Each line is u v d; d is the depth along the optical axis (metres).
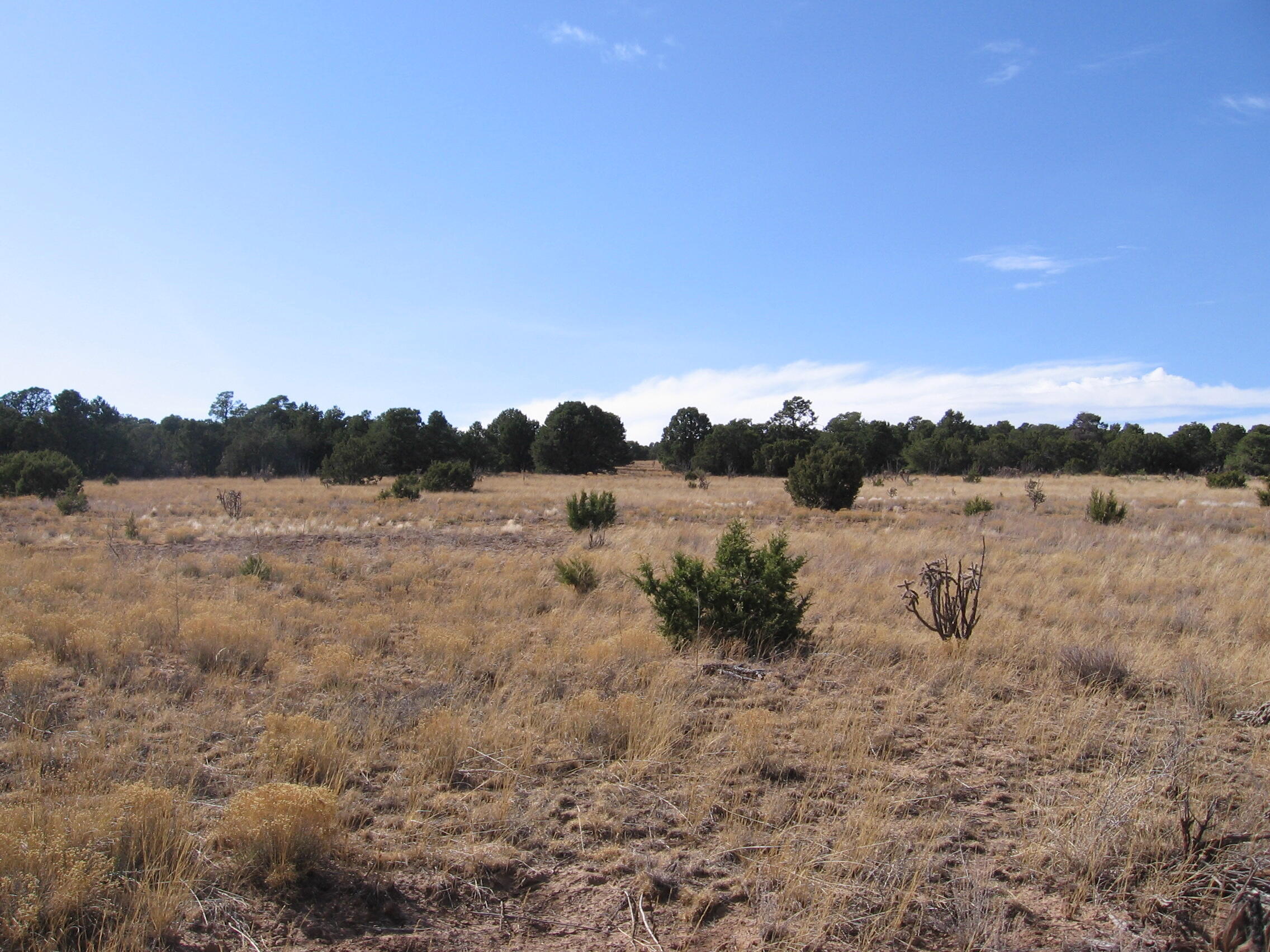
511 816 4.17
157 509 29.89
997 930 3.12
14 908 2.93
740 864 3.79
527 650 7.92
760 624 8.19
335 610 10.00
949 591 8.05
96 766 4.51
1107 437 111.25
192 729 5.34
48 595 9.72
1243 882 3.48
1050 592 11.07
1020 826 4.19
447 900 3.45
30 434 70.69
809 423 103.44
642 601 10.49
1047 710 6.10
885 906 3.36
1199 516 25.67
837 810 4.34
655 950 3.09
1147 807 4.27
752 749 5.01
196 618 7.79
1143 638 8.38
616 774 4.79
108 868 3.21
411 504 32.12
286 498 36.97
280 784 3.75
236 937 3.09
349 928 3.20
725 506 32.19
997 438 81.31
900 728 5.67
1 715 5.30
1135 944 3.14
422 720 5.50
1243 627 8.89
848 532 20.00
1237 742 5.43
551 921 3.31
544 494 41.88
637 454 159.88
